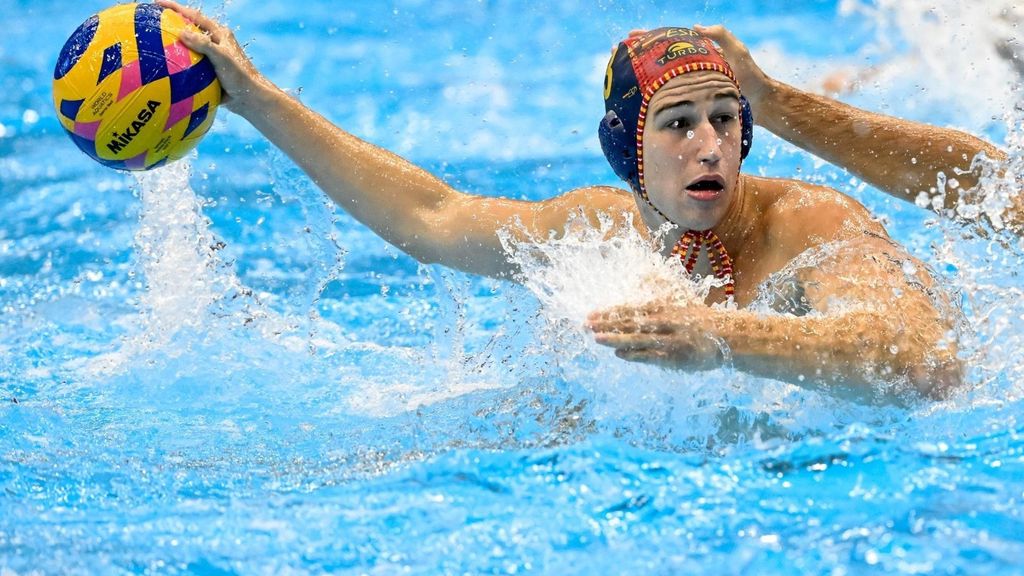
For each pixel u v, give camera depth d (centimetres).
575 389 1100
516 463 990
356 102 2619
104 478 1032
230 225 1975
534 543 852
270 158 1457
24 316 1590
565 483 947
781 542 829
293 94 1369
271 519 923
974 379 1046
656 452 1001
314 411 1232
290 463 1062
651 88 1039
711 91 1022
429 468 998
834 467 943
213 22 1227
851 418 1040
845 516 861
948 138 1220
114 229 1956
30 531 914
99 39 1154
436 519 901
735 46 1245
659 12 3069
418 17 3170
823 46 2630
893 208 1828
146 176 1379
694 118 1026
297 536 889
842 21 2775
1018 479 909
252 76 1220
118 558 862
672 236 1106
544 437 1055
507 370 1337
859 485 909
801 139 1260
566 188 2134
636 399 1071
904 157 1224
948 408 1023
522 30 3059
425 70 2823
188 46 1180
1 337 1509
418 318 1639
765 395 1052
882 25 2681
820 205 1095
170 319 1412
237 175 2208
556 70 2802
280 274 1784
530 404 1145
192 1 1396
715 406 1055
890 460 948
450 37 3030
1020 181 1196
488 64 2845
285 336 1477
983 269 1205
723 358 924
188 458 1086
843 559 801
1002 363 1100
